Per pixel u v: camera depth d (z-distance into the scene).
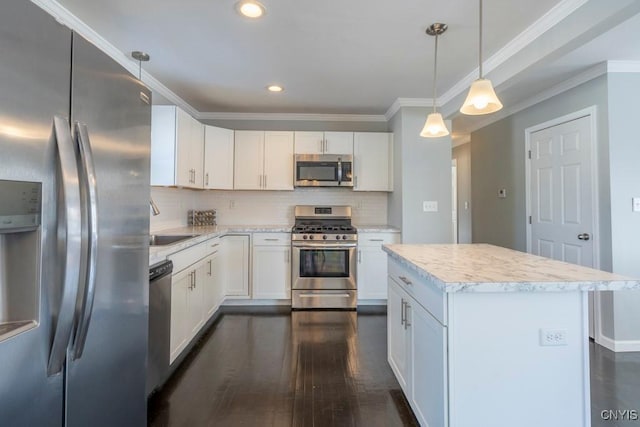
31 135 0.87
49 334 0.92
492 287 1.28
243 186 3.98
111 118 1.21
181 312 2.41
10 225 0.80
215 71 2.89
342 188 4.21
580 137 2.86
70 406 1.02
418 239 3.68
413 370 1.78
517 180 3.74
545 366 1.37
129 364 1.36
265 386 2.15
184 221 3.97
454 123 4.47
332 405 1.95
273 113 4.16
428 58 2.64
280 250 3.79
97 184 1.12
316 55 2.59
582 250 2.86
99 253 1.14
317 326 3.20
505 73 2.54
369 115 4.24
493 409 1.36
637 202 2.58
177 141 3.00
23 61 0.85
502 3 1.92
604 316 2.69
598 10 1.74
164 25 2.16
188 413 1.87
